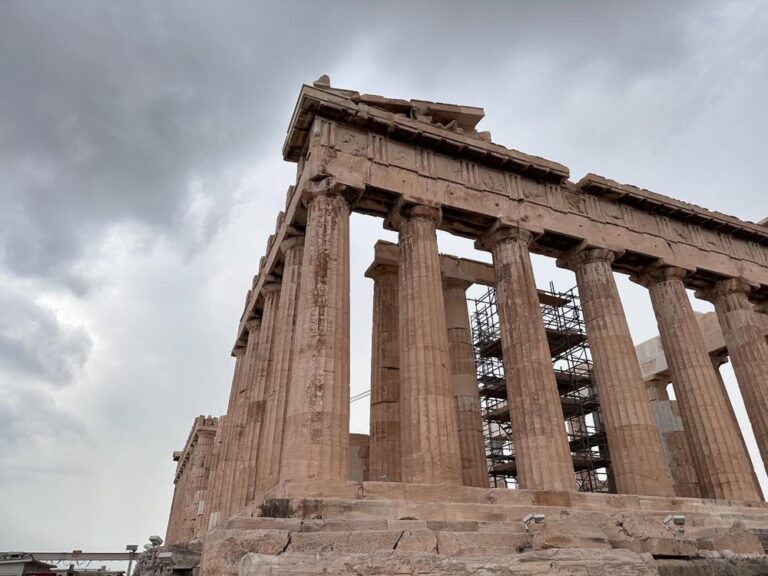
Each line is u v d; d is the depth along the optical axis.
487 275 26.09
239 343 30.05
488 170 21.38
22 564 38.09
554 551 7.70
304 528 10.36
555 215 21.78
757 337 24.28
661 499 17.06
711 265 25.03
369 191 18.84
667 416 32.12
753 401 23.33
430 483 14.72
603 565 7.35
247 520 10.20
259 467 17.56
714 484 20.03
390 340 23.11
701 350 22.20
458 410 22.72
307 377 14.84
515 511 13.58
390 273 24.62
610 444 19.27
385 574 6.66
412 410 15.95
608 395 19.70
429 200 19.27
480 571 6.99
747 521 16.39
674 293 23.33
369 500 12.49
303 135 19.86
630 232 23.41
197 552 16.33
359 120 19.14
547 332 32.00
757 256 27.06
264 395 21.83
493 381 32.81
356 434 27.98
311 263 16.55
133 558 42.88
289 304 19.39
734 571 9.16
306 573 6.43
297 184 20.48
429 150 20.50
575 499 15.70
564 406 33.03
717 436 20.52
